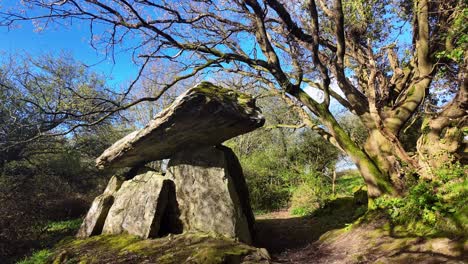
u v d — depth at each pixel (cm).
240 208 855
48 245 995
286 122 1830
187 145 891
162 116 755
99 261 686
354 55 1073
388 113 943
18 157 1457
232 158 1021
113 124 1748
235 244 715
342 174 2305
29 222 1054
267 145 2247
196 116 722
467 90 786
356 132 1747
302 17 1168
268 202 1744
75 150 1659
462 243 478
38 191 1366
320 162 1661
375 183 840
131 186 957
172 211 863
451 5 877
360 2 969
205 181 852
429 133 849
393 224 671
